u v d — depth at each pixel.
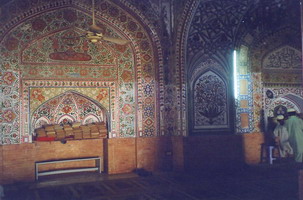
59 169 7.81
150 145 8.04
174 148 8.07
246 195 5.66
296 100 9.24
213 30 8.11
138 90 8.00
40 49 7.27
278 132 8.30
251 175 7.31
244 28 8.44
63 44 7.48
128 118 7.95
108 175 7.63
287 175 7.23
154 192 6.04
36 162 7.34
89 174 7.77
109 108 7.83
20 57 7.07
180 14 7.76
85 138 7.70
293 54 9.13
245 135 8.50
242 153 8.38
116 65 7.89
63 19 7.41
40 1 7.09
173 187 6.39
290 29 8.84
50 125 7.59
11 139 6.95
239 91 8.51
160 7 8.04
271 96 8.91
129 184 6.73
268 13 8.17
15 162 6.96
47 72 7.33
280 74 8.99
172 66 8.11
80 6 7.45
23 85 7.10
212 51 8.23
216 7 7.68
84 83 7.63
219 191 5.98
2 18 6.76
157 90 8.12
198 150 7.96
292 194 5.65
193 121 8.03
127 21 7.87
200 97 8.11
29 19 7.09
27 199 5.75
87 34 5.81
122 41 6.45
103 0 7.61
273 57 8.92
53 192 6.21
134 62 8.02
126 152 7.91
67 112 7.84
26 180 7.10
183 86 7.91
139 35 8.00
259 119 8.70
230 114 8.39
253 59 8.68
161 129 8.12
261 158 8.60
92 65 7.71
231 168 8.13
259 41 8.72
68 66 7.51
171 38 8.13
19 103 7.05
